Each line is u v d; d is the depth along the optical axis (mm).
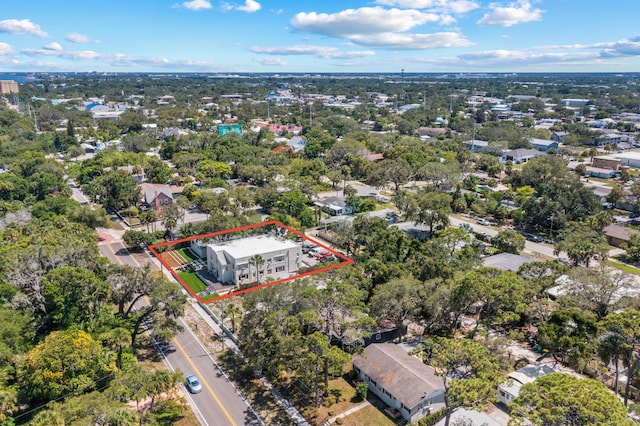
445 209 106125
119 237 112625
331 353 50625
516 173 156500
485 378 43344
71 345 52031
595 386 37656
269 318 56406
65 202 117625
